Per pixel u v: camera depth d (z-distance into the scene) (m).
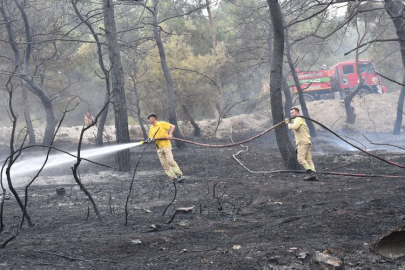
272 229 6.57
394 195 8.85
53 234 6.70
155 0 23.47
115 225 7.29
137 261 5.34
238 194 10.37
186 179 13.77
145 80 30.20
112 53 16.72
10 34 20.28
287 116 28.69
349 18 14.84
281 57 14.82
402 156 17.12
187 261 5.23
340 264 4.70
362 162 16.00
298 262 4.98
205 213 8.30
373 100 36.00
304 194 10.00
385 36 30.94
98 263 5.25
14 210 9.09
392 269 4.70
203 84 31.27
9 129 30.97
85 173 16.30
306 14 25.80
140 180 13.88
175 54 30.77
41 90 22.72
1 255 5.43
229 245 5.85
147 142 11.87
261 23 27.03
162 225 7.13
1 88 25.47
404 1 16.66
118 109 16.59
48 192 11.69
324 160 17.09
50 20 23.55
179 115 32.62
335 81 37.66
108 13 16.75
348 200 8.77
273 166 16.30
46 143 23.69
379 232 6.10
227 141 29.19
